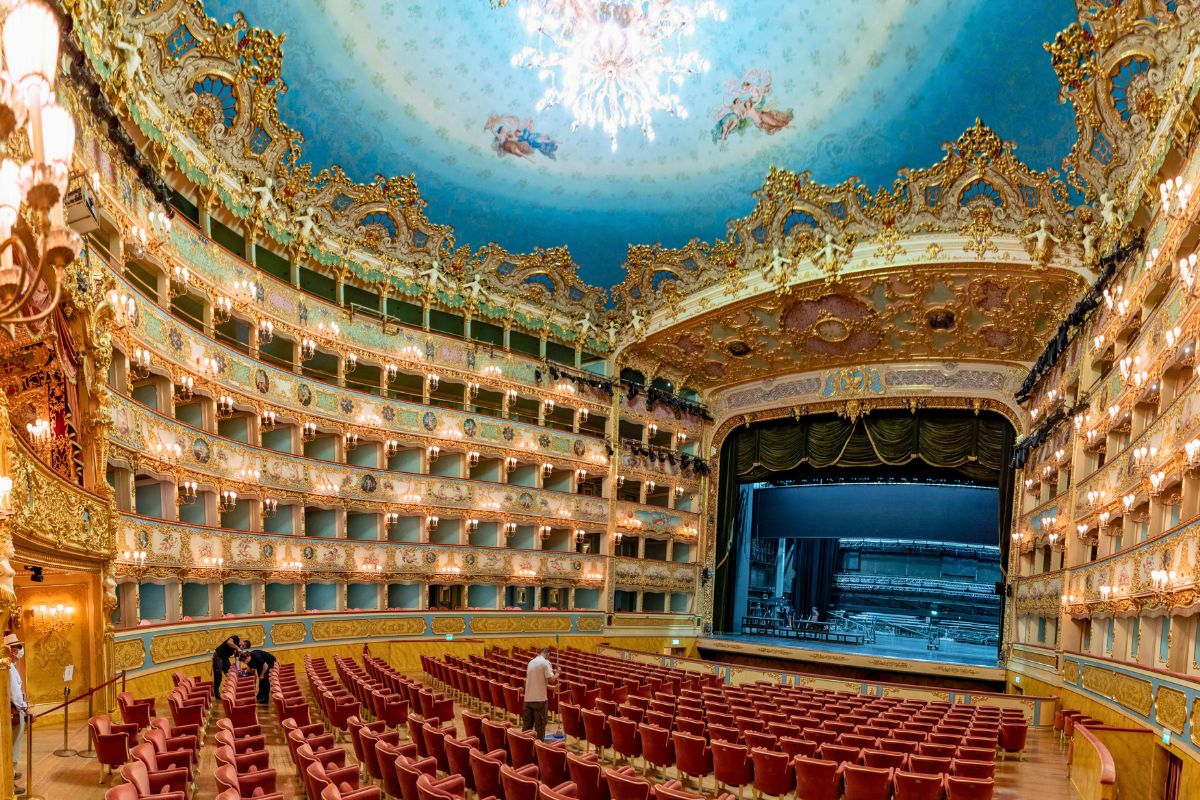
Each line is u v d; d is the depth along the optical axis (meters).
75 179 15.45
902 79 24.91
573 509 34.94
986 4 21.92
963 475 35.78
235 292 24.12
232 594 24.94
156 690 18.75
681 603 39.44
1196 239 15.87
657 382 39.66
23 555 11.05
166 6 20.12
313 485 26.81
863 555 47.75
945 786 10.22
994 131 24.27
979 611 44.41
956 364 34.31
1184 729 13.98
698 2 26.09
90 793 10.11
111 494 15.48
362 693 16.08
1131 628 19.09
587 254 34.03
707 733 13.44
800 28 25.67
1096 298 22.47
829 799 10.66
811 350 35.50
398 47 25.89
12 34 5.09
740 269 32.06
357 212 28.88
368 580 28.42
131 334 18.86
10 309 5.36
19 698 11.03
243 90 23.42
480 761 9.82
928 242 27.66
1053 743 18.84
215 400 22.97
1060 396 27.25
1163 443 16.61
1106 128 21.06
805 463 38.34
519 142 29.55
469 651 30.19
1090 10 19.39
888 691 22.98
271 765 12.29
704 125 28.94
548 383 34.88
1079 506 23.75
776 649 34.69
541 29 26.80
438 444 31.05
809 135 27.67
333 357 30.09
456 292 32.31
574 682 18.62
